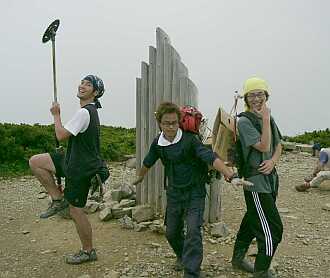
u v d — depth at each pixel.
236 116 4.42
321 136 15.78
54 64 5.32
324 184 8.33
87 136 4.91
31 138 12.20
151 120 6.46
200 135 4.84
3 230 6.47
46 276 4.90
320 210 7.02
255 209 4.28
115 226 6.27
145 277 4.73
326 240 5.73
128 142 14.41
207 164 4.50
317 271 4.84
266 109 4.19
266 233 4.23
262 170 4.24
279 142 4.39
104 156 12.38
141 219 6.26
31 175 10.52
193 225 4.31
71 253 5.50
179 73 6.09
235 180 4.09
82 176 4.90
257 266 4.30
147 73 6.57
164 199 6.38
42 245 5.82
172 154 4.35
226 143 4.46
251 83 4.27
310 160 11.70
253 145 4.19
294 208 7.14
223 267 4.90
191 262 4.29
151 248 5.50
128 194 7.09
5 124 13.09
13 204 7.89
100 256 5.31
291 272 4.82
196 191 4.42
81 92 5.07
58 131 4.80
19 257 5.45
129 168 11.39
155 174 6.48
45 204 7.82
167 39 6.25
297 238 5.80
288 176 9.55
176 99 6.09
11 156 11.34
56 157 5.42
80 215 5.05
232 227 6.18
